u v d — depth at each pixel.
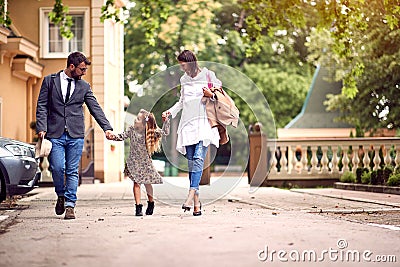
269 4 27.53
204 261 8.33
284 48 64.12
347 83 28.42
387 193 23.12
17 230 11.94
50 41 35.62
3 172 17.27
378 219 14.26
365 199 19.56
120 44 40.31
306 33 62.00
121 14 39.78
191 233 10.98
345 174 27.77
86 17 35.84
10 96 31.28
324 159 29.77
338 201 19.53
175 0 60.94
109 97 37.12
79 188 28.14
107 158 35.59
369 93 38.09
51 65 35.41
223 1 62.66
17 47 29.84
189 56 14.12
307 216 14.19
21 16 35.44
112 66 38.16
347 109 40.59
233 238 10.36
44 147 14.08
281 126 62.28
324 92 47.91
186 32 56.56
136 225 12.40
